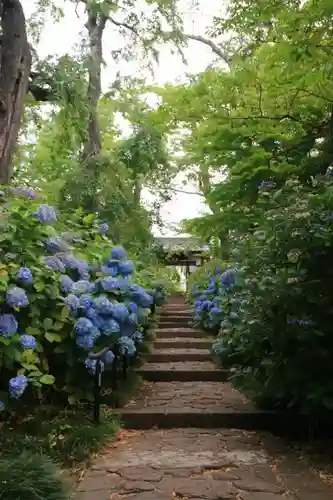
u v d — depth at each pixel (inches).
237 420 167.6
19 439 135.0
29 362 134.2
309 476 124.4
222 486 116.9
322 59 183.9
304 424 162.9
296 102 220.2
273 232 144.6
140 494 112.0
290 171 199.6
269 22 184.9
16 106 203.5
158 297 301.3
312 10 164.7
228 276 207.3
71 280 157.8
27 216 148.6
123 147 294.5
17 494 90.5
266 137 216.5
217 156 239.6
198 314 347.3
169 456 138.3
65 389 161.6
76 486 116.2
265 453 142.1
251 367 173.2
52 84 235.8
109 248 201.5
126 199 295.7
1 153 197.6
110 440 149.2
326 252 138.1
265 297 142.3
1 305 135.6
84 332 150.7
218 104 244.7
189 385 221.5
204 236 256.1
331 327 141.2
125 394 189.2
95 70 271.1
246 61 213.9
